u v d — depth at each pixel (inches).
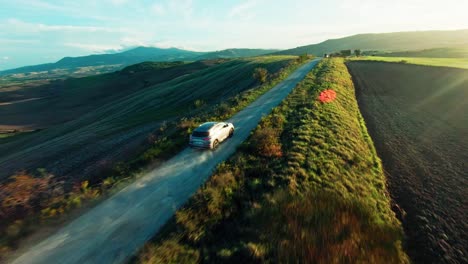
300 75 1710.1
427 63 2065.7
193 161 564.7
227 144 652.1
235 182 435.2
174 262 275.0
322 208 319.6
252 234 294.4
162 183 475.5
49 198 455.2
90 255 305.0
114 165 583.2
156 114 1790.1
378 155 557.6
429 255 283.3
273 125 740.0
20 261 299.4
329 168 442.9
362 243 266.8
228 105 1088.8
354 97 1119.0
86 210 399.5
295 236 277.3
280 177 422.0
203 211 362.3
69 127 2346.2
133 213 386.0
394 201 388.2
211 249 286.5
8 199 465.1
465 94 1059.9
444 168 484.1
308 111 792.9
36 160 947.3
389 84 1424.7
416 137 656.4
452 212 353.7
